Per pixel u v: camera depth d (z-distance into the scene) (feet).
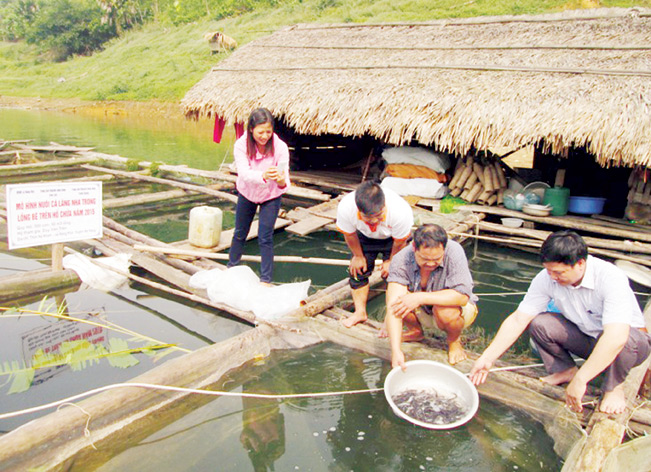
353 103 23.70
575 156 26.08
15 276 14.70
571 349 10.00
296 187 27.02
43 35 153.48
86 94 97.60
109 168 35.27
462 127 20.83
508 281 17.63
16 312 13.79
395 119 22.45
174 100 84.28
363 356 11.91
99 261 16.21
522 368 11.03
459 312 10.44
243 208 14.79
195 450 8.84
